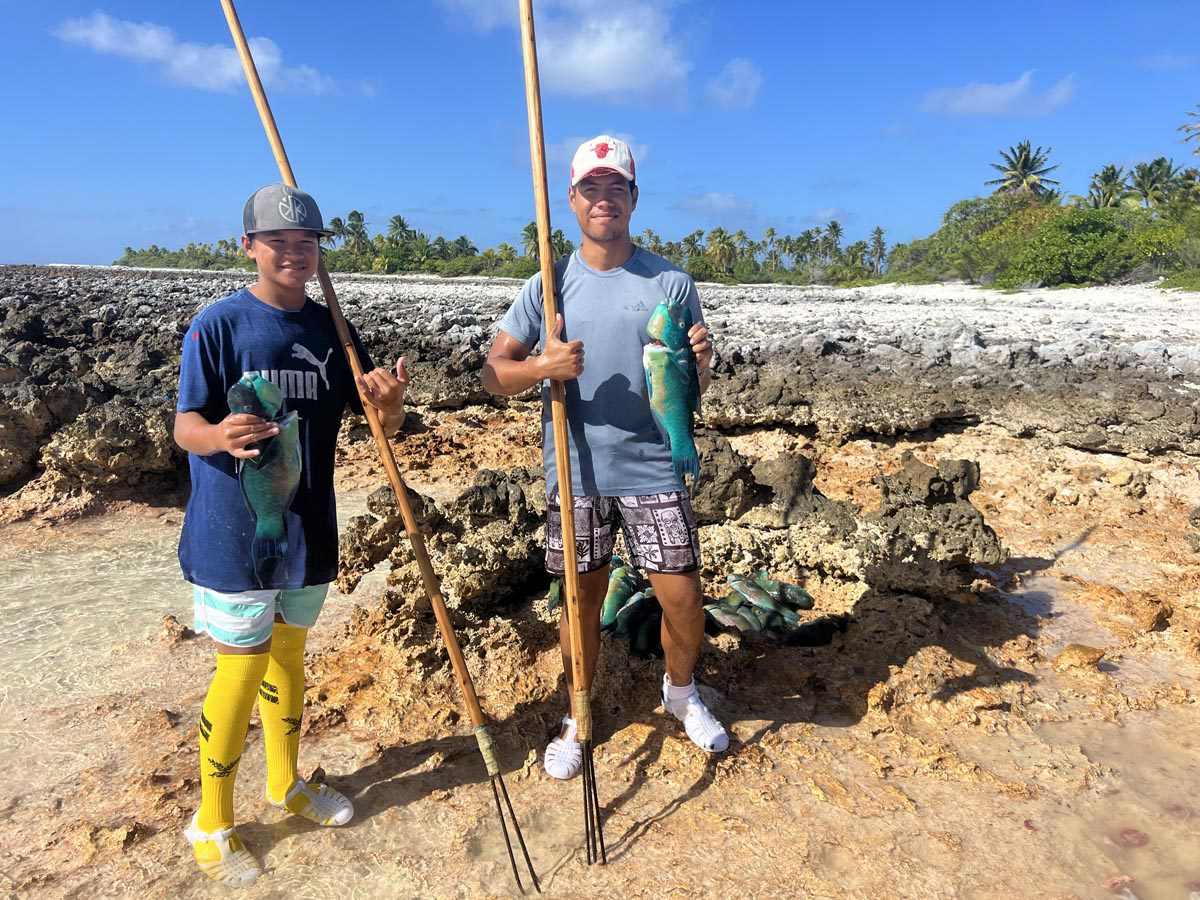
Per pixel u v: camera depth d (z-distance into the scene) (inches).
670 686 145.8
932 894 114.3
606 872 117.0
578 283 131.6
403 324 503.8
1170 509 272.2
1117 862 121.0
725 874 116.8
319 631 187.6
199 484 111.9
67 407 291.9
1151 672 177.0
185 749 143.5
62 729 149.8
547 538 143.6
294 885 114.1
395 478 120.1
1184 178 2564.0
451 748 143.7
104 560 234.1
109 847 119.7
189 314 526.6
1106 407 317.1
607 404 132.0
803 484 209.5
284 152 114.5
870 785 136.8
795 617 185.9
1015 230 1999.3
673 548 135.0
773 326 513.0
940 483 199.3
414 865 117.8
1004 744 149.8
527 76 114.2
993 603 205.8
